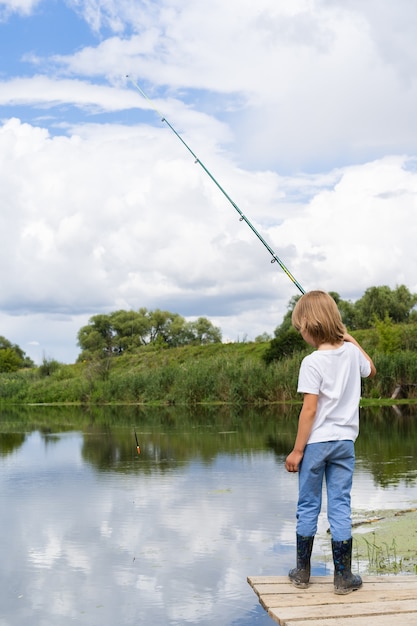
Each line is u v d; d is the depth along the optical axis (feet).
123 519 22.67
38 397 111.86
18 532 21.29
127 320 215.51
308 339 12.17
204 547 19.21
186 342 210.18
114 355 169.99
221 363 86.79
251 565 17.57
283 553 18.52
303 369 11.86
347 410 11.77
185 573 17.04
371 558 17.22
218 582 16.40
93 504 25.21
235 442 43.04
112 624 14.11
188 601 15.25
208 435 47.21
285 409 69.92
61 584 16.48
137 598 15.52
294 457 11.86
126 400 97.19
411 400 72.84
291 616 10.50
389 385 75.77
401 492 25.52
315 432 11.73
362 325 163.02
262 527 21.24
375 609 10.80
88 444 44.80
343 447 11.66
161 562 17.94
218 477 30.42
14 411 87.51
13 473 33.45
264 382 78.64
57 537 20.61
